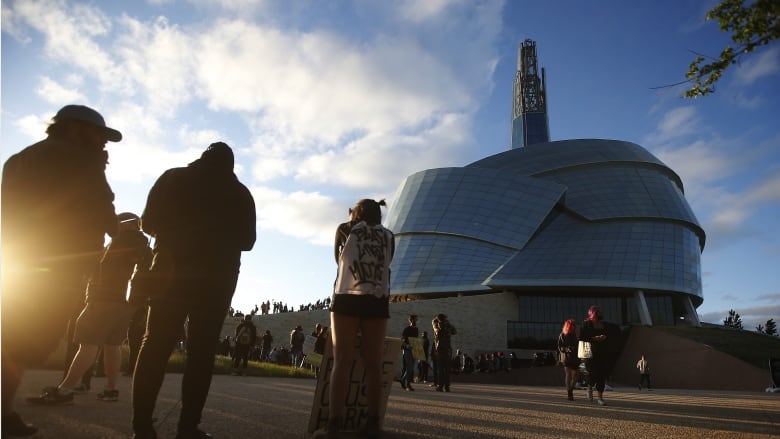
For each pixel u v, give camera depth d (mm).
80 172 4648
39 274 4359
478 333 56062
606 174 75250
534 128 195375
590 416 7777
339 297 4992
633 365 44531
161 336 4328
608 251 64125
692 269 64062
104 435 4602
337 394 4832
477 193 73188
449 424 6188
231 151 5008
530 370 37531
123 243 7270
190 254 4512
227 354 36031
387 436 5188
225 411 6637
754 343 39500
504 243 67812
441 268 66938
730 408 10609
